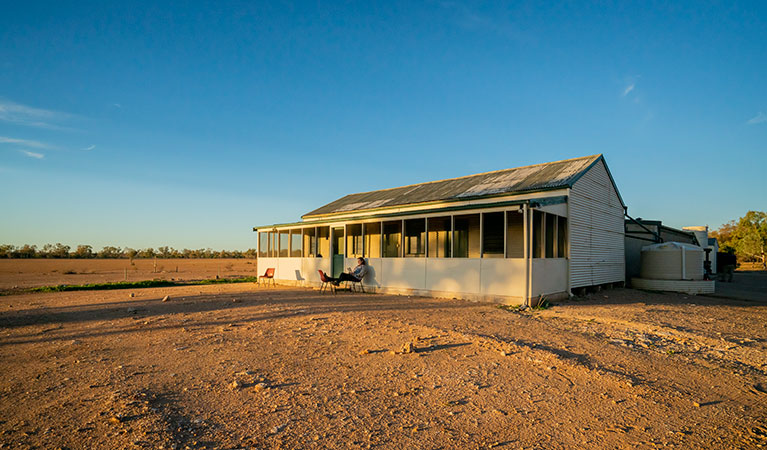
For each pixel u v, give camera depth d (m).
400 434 3.71
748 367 6.02
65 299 14.25
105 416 4.03
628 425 3.95
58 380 5.19
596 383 5.11
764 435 3.76
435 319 9.42
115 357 6.31
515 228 14.73
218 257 109.19
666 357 6.43
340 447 3.46
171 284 21.95
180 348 6.80
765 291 18.05
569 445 3.54
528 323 9.03
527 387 4.96
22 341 7.50
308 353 6.46
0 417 4.03
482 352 6.48
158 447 3.40
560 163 17.23
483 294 12.67
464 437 3.67
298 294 15.41
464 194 16.77
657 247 17.23
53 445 3.43
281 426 3.84
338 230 20.30
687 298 14.59
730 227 77.62
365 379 5.22
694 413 4.27
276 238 21.16
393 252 18.19
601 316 10.04
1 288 20.58
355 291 16.48
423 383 5.08
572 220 14.15
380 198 22.06
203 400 4.50
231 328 8.52
